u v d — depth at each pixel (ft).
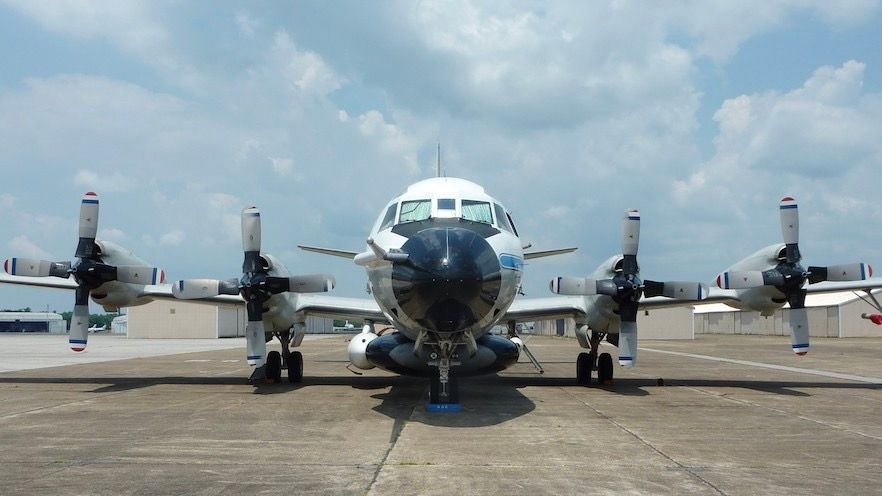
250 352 42.55
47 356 89.66
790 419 31.63
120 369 63.00
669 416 32.35
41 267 43.68
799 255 43.34
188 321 213.87
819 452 23.95
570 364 74.08
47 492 18.30
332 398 38.83
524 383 48.93
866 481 19.71
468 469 21.12
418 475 20.31
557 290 42.73
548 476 20.25
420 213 35.29
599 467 21.45
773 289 44.42
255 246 42.96
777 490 18.69
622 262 43.73
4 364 70.95
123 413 32.83
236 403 36.58
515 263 33.09
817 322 222.48
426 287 28.94
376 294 33.32
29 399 38.34
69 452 23.58
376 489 18.71
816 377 55.36
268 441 25.64
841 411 34.42
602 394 41.73
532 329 299.99
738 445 25.18
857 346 129.59
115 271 44.29
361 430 28.09
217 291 43.09
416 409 34.35
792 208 43.57
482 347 36.68
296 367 48.57
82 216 44.06
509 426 29.22
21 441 25.62
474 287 29.01
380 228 37.40
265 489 18.62
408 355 35.81
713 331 279.69
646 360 82.02
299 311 47.75
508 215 38.52
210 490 18.51
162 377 53.26
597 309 45.52
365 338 40.96
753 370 64.13
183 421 30.37
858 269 42.24
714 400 38.78
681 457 22.99
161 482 19.39
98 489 18.60
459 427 28.94
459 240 30.01
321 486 18.99
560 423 30.07
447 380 33.65
